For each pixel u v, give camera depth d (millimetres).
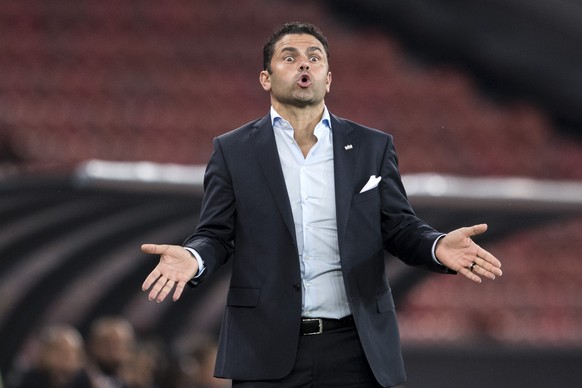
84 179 22938
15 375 28000
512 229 28688
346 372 13633
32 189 23062
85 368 27453
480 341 41938
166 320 32344
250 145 14102
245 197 13852
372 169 14078
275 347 13438
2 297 27859
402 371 13719
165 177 23781
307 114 14094
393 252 14289
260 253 13703
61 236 26109
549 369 40219
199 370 30438
